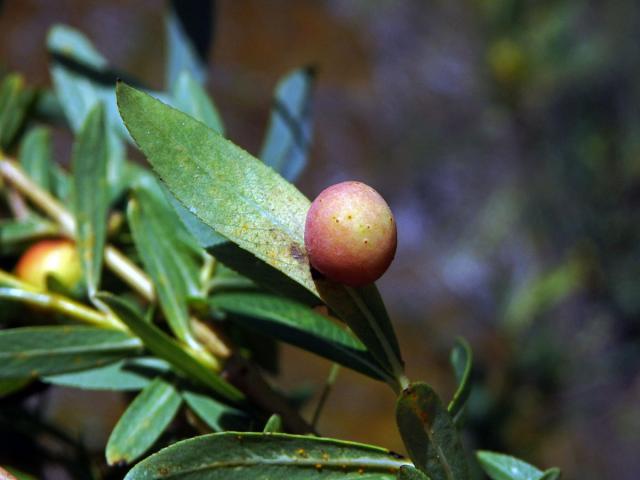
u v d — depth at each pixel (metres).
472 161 0.87
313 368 0.67
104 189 0.15
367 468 0.11
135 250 0.16
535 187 0.71
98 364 0.13
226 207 0.11
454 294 0.79
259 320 0.13
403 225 0.89
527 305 0.54
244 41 1.00
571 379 0.61
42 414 0.17
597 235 0.64
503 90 0.67
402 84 0.99
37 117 0.19
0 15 0.20
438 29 0.99
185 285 0.14
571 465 0.62
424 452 0.10
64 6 0.93
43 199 0.16
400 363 0.11
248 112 0.95
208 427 0.13
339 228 0.10
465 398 0.11
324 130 0.98
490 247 0.78
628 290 0.62
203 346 0.13
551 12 0.63
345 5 1.09
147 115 0.11
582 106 0.67
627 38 0.67
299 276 0.11
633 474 0.62
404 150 0.95
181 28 0.19
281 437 0.11
